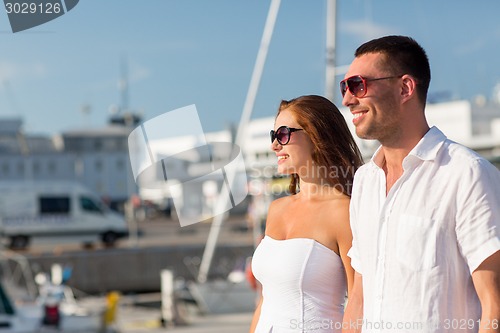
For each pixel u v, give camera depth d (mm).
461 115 46906
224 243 38031
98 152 98500
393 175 3381
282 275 4098
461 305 3166
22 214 39438
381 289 3275
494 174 3148
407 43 3295
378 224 3326
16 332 15617
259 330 4184
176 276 37969
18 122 95625
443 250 3156
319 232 4098
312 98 4199
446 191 3164
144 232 55375
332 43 18969
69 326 16578
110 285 37281
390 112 3293
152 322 18984
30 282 30328
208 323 18547
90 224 40406
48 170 95312
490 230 3066
